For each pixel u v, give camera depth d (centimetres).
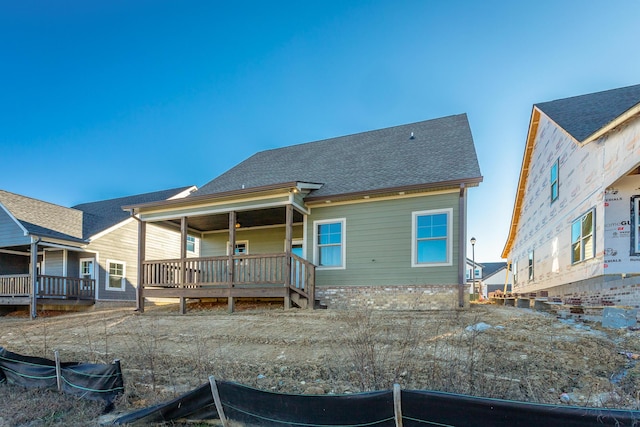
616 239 855
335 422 324
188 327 868
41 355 714
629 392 394
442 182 1016
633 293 805
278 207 1124
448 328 671
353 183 1188
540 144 1432
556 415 251
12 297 1432
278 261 1073
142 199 2077
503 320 750
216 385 386
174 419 404
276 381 496
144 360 611
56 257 1680
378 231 1111
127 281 1808
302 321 830
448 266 1023
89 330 920
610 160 845
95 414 455
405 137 1470
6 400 511
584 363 483
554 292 1277
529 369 464
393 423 297
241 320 899
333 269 1145
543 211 1390
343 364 522
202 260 1152
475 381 419
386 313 902
